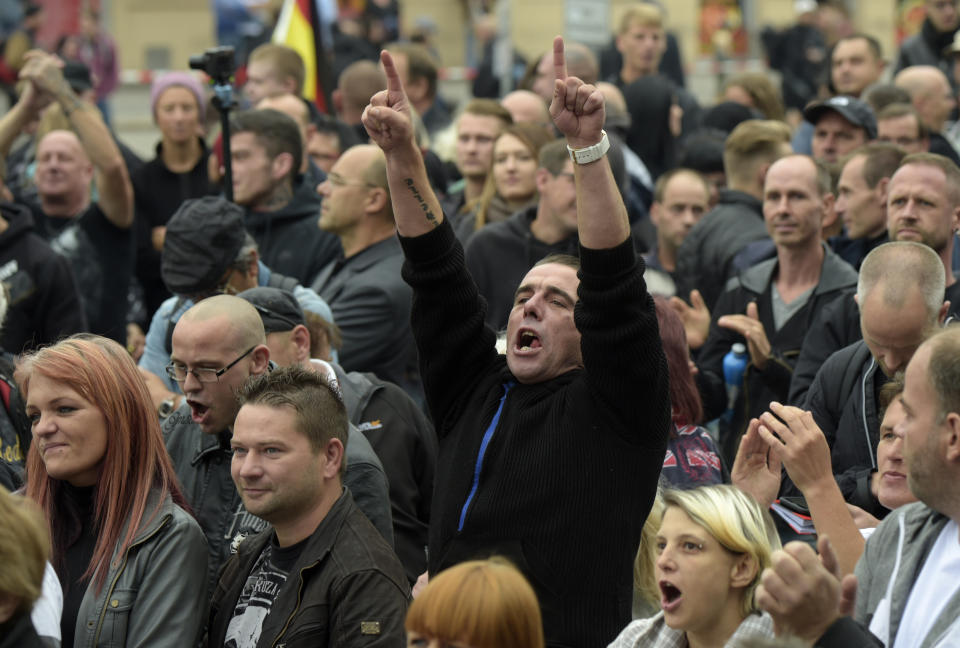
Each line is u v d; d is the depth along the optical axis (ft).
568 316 24.17
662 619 23.06
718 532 22.18
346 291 41.37
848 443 31.37
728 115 62.75
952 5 72.49
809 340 36.22
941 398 20.03
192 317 28.09
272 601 24.88
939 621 20.18
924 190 35.24
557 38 22.79
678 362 31.58
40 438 26.43
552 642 22.71
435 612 18.31
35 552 20.81
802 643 17.33
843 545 24.31
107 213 49.06
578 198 22.93
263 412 24.91
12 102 83.51
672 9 117.39
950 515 20.33
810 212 38.75
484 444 24.06
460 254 24.76
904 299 29.37
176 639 25.29
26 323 43.27
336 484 25.59
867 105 50.98
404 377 41.88
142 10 120.88
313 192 46.16
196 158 54.65
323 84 62.59
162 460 26.96
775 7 117.50
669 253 51.83
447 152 60.85
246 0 105.50
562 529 23.08
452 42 127.44
